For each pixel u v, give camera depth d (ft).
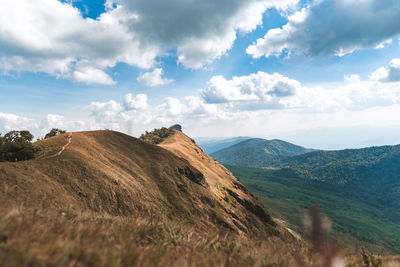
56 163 128.67
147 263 9.18
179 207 177.58
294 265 11.05
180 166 238.89
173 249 12.29
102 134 238.27
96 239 10.60
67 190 115.44
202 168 317.83
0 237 8.63
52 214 13.75
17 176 99.09
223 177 347.15
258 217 264.93
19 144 156.04
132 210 135.85
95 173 138.92
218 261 10.77
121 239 10.80
